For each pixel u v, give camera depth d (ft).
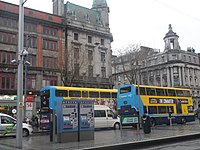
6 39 129.80
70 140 46.85
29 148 39.45
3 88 125.80
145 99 88.94
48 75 140.46
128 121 86.89
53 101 76.79
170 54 249.14
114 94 97.04
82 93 85.92
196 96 254.27
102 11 182.60
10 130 61.57
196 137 55.98
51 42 145.89
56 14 163.53
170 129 73.10
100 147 39.04
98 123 84.53
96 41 169.07
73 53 141.38
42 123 78.28
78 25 160.15
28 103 130.52
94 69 164.25
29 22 138.51
